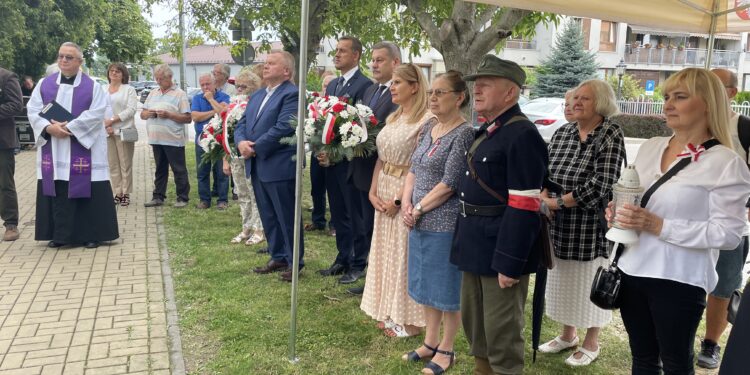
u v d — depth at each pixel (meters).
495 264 2.46
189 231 6.23
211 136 5.27
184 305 4.17
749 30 3.89
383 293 3.61
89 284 4.54
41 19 14.41
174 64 43.59
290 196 4.60
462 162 2.96
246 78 5.42
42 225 5.44
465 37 5.78
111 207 5.62
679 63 32.50
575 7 3.63
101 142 5.48
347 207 4.52
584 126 3.16
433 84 3.06
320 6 9.17
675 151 2.32
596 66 27.00
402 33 8.45
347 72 4.81
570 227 3.17
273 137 4.42
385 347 3.54
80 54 5.39
